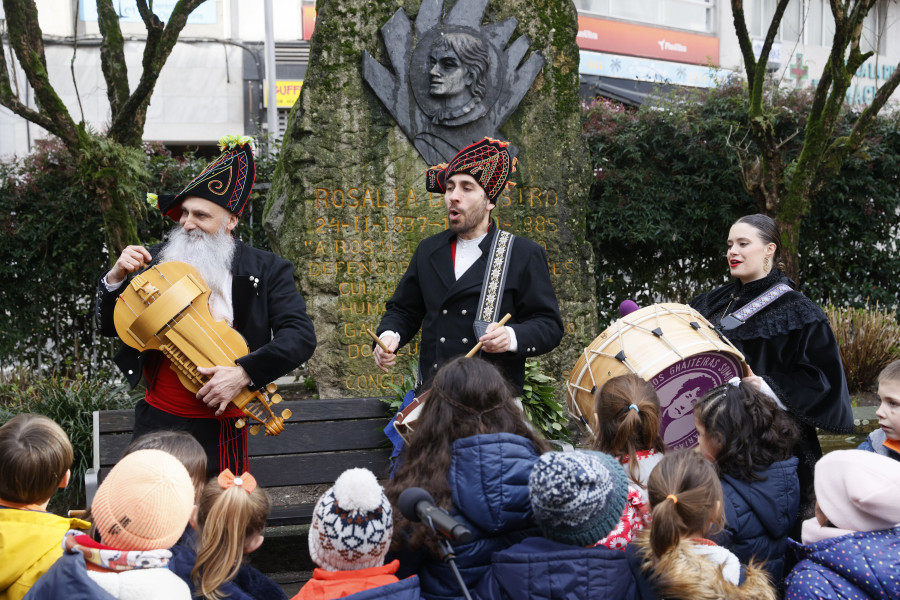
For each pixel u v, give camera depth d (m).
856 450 2.25
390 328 3.41
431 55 5.24
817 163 6.82
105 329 3.10
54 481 2.26
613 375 3.26
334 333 5.20
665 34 16.64
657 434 2.58
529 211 5.43
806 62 16.84
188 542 2.22
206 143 15.53
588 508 1.97
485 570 2.17
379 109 5.25
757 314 3.36
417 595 1.97
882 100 6.70
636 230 7.90
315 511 2.01
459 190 3.30
